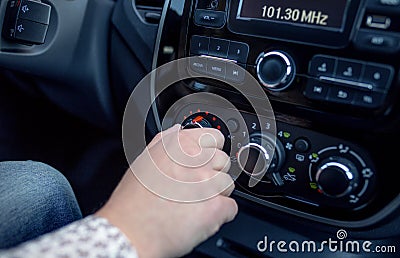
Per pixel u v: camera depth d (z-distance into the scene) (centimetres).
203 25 63
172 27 67
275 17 58
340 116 56
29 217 58
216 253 78
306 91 57
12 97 103
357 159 57
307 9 56
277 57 58
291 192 62
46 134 106
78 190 102
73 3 79
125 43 79
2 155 105
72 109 91
